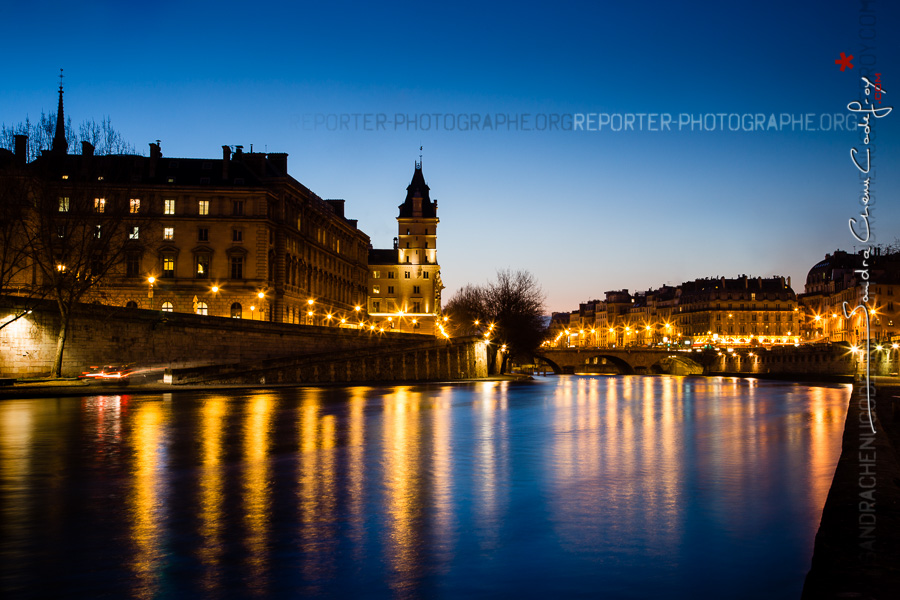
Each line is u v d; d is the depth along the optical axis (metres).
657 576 13.00
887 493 15.36
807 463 25.52
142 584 12.47
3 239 69.81
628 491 20.30
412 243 181.25
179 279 103.94
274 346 88.50
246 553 14.21
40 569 13.18
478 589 12.37
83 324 70.06
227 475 22.28
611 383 115.75
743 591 12.26
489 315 142.75
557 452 28.19
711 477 22.55
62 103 78.81
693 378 154.25
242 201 105.62
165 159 110.00
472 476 22.55
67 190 77.00
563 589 12.37
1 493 19.44
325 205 139.25
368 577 12.91
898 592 9.49
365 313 165.88
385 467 24.06
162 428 34.47
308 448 28.39
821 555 11.13
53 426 34.91
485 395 71.12
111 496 19.11
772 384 112.94
